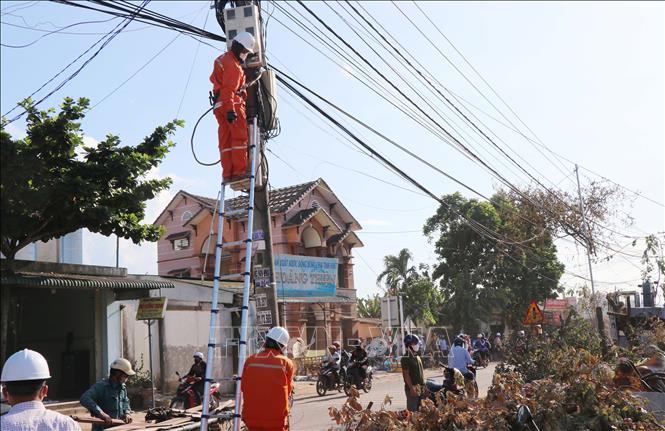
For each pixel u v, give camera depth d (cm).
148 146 1398
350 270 3753
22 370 396
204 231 3456
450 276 4400
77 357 1964
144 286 1762
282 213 3331
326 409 1753
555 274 4209
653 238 2884
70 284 1553
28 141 1279
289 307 3203
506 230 4191
